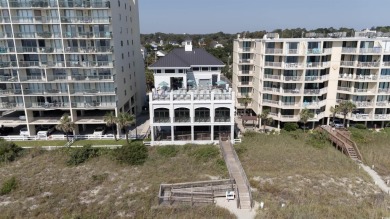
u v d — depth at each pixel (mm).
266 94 52469
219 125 43875
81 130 49719
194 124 42438
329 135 45312
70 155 38875
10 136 46219
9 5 41688
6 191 30969
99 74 45781
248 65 58375
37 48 43812
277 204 27703
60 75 45562
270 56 49938
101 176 34156
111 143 44188
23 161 38688
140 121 56969
